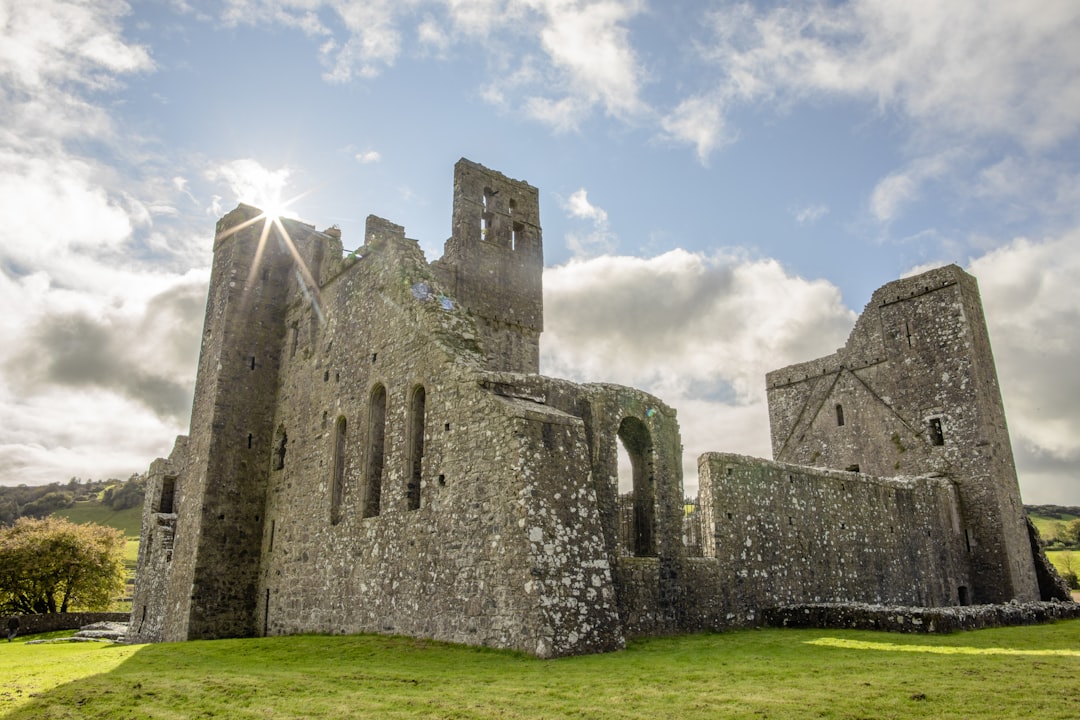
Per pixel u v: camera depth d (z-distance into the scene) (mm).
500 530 15766
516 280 33219
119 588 63219
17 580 55344
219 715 9484
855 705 8742
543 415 16359
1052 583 34406
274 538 27547
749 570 23203
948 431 35406
